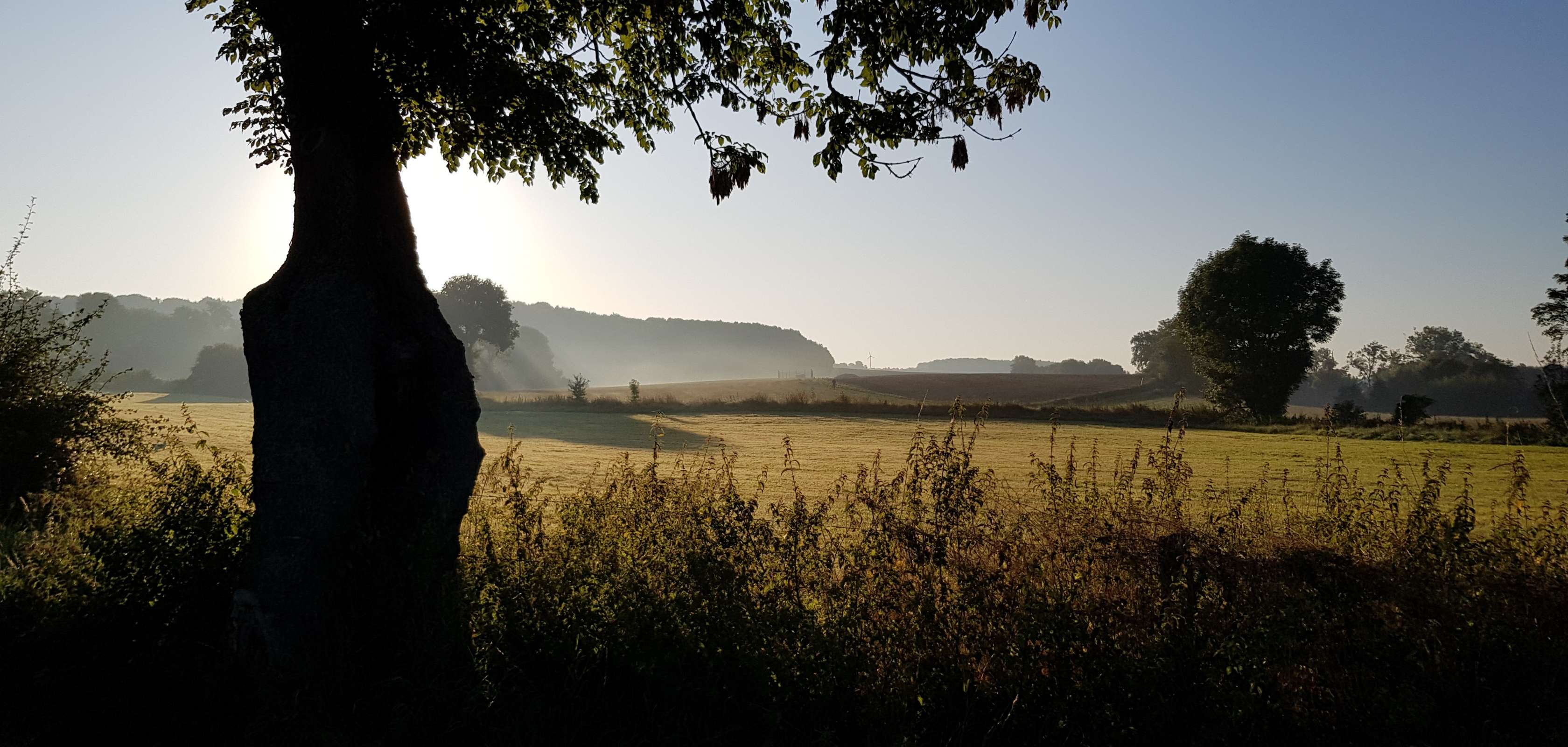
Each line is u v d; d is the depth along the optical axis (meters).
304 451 5.83
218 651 5.68
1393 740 4.61
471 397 6.54
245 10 8.05
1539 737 4.71
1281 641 4.75
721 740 4.70
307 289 6.05
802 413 61.47
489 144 9.11
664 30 8.30
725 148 8.06
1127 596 5.19
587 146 9.11
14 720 5.30
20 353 11.06
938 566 5.40
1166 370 120.06
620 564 6.00
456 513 6.16
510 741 4.71
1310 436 45.56
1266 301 64.25
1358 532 6.24
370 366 6.15
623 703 5.02
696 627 5.12
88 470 11.11
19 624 6.13
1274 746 4.59
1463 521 5.87
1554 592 5.27
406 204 6.88
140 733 5.22
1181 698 4.56
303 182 6.32
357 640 5.57
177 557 6.54
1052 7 7.14
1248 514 7.17
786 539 5.90
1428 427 44.81
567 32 8.67
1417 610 5.10
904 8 7.41
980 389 108.06
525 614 5.48
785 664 4.83
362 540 5.73
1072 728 4.60
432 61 7.07
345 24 6.25
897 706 4.60
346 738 4.75
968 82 7.66
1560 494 19.42
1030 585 5.24
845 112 7.70
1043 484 7.06
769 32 8.13
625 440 43.12
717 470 7.59
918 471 6.01
